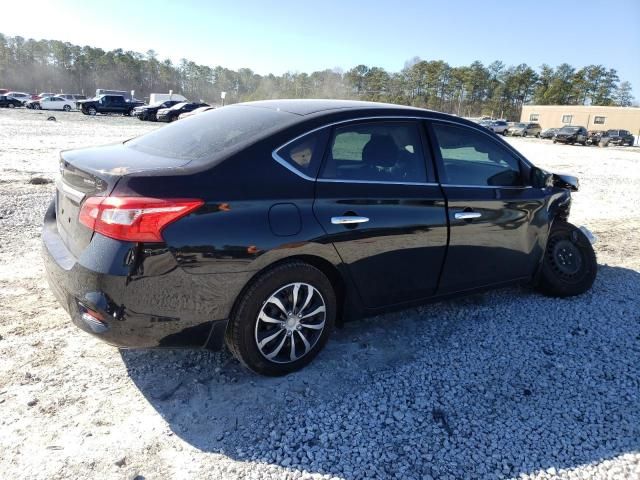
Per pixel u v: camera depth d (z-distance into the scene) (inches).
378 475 94.1
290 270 115.1
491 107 4345.5
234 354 117.5
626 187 534.9
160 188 99.9
